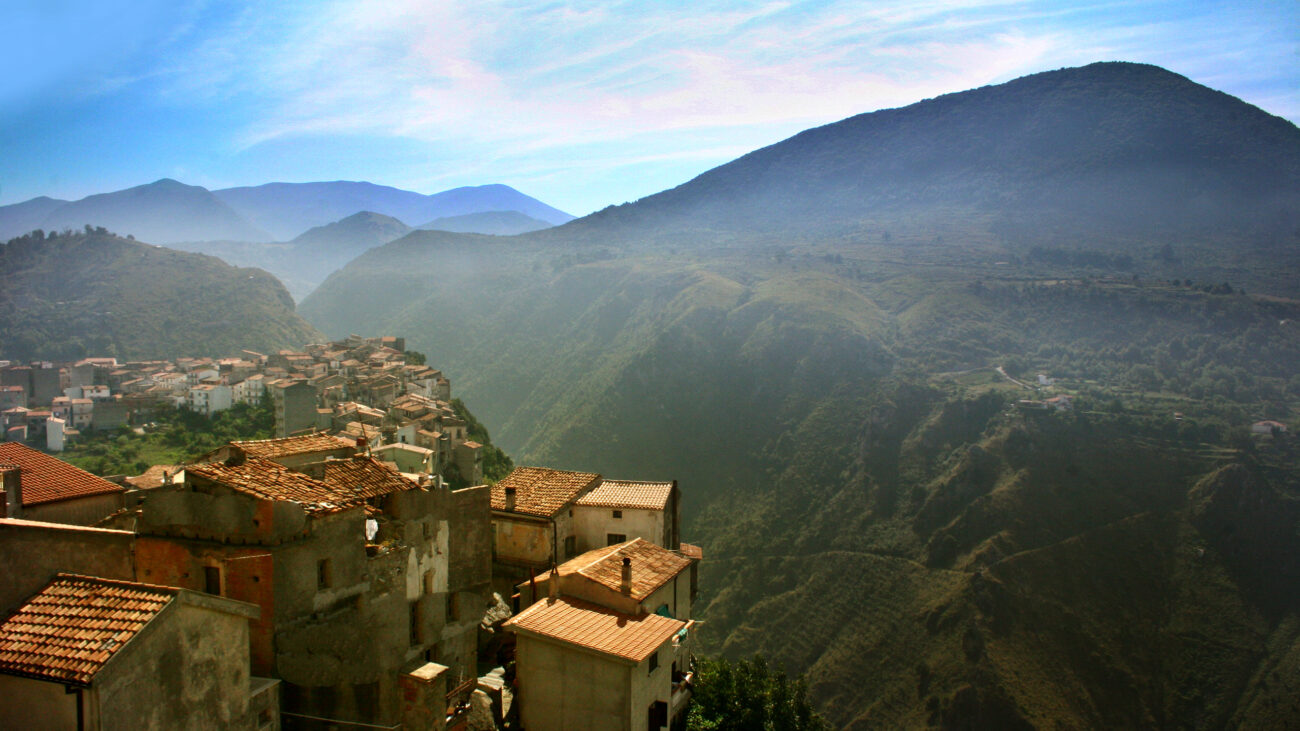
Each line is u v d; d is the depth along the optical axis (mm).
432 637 28953
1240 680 104625
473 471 100000
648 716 29750
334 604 23906
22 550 19172
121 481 48188
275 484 23922
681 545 47531
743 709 38344
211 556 21875
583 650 28703
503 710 29969
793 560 135000
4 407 113562
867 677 109562
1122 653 107438
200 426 112125
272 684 21078
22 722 16297
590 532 43125
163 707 17391
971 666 103438
